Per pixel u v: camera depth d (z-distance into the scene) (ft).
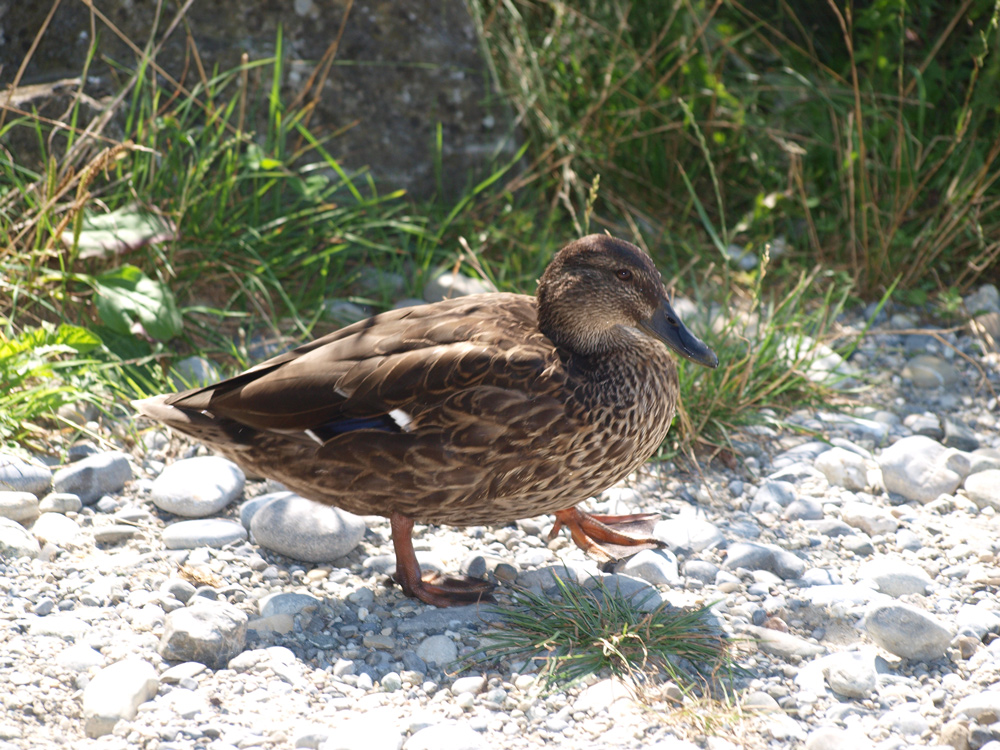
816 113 30.58
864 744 13.33
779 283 28.02
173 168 25.07
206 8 26.89
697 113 30.45
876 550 18.45
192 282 24.29
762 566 17.80
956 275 28.40
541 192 29.04
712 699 14.52
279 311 25.05
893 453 20.66
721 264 28.37
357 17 27.73
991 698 13.96
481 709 14.33
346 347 16.62
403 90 28.14
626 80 30.45
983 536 18.69
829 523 19.04
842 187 28.55
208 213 24.98
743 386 22.15
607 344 17.19
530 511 17.01
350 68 27.76
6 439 19.52
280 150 25.86
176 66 26.68
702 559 17.95
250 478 19.89
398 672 15.07
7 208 23.29
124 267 22.74
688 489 20.48
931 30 31.58
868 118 29.48
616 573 17.66
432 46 28.19
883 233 28.02
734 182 30.48
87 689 13.84
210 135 26.17
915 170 27.32
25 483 18.39
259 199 25.79
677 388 17.97
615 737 13.75
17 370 20.06
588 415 16.15
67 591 16.16
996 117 29.09
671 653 15.35
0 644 14.73
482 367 16.07
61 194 22.16
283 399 16.16
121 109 25.85
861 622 16.16
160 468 19.99
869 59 29.94
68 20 26.07
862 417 23.09
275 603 16.26
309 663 15.19
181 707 13.83
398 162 28.27
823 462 20.75
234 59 26.96
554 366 16.29
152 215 23.81
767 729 13.93
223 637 14.94
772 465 21.31
